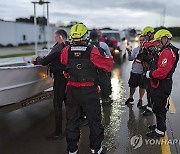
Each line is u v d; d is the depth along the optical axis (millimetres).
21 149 4387
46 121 5676
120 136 4859
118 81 9914
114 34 15672
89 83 3836
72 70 3830
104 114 6043
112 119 5723
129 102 6828
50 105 6773
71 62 3816
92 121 3959
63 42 4488
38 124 5508
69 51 3836
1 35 43000
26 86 4695
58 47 4414
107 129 5176
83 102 3887
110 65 3885
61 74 4547
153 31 5852
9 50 33000
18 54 25281
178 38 55594
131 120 5664
